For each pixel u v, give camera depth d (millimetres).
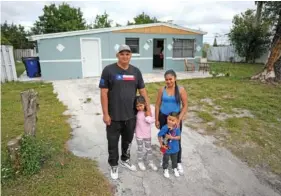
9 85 9367
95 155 3438
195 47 14562
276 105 6273
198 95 7523
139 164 3053
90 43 11742
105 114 2627
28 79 11195
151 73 13352
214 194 2588
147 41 13109
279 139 4121
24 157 2746
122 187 2654
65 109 5930
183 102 2824
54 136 3988
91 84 9852
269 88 8727
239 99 6965
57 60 11195
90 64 11992
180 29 13789
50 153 3115
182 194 2568
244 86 9117
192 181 2822
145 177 2871
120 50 2482
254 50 19891
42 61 10938
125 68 2613
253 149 3729
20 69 16141
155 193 2568
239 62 21281
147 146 2986
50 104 6363
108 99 2635
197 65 14844
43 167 2848
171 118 2631
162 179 2838
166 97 2789
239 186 2750
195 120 5117
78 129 4547
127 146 2955
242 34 19609
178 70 14469
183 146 3826
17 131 4184
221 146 3832
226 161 3340
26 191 2404
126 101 2639
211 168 3141
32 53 24875
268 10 16703
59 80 11086
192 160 3357
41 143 3139
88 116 5395
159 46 16188
